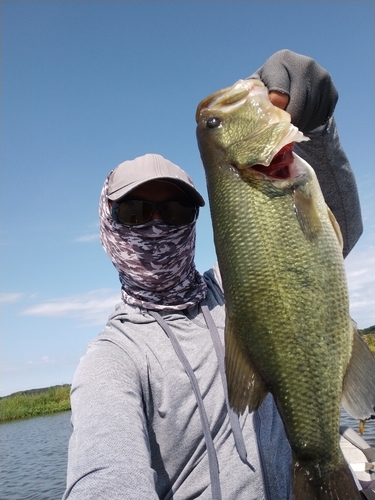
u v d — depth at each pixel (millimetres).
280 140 513
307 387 472
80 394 495
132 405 485
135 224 661
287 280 493
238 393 480
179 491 536
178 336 608
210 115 579
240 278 507
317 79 535
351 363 478
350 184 677
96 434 429
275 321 486
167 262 661
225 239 527
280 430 578
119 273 704
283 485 537
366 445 1088
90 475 387
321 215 517
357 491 441
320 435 461
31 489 2830
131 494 371
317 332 482
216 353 594
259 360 488
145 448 437
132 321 620
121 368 541
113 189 681
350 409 459
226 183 541
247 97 562
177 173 685
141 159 689
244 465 533
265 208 514
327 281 495
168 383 563
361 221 723
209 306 670
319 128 599
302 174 525
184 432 549
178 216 669
